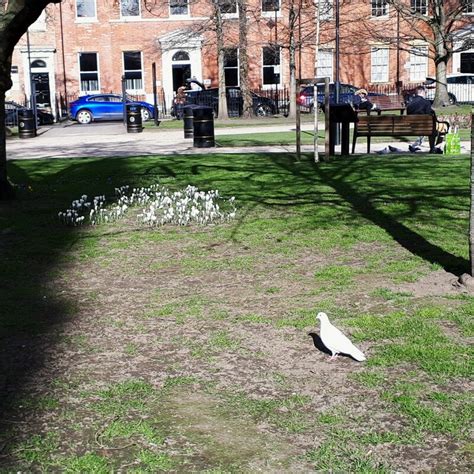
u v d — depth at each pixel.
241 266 7.58
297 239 8.64
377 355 5.01
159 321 5.93
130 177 14.59
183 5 43.69
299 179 13.37
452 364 4.79
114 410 4.29
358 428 4.01
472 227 6.46
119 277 7.36
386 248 8.07
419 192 11.49
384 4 44.00
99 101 41.53
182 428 4.06
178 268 7.62
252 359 5.05
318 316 5.13
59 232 9.56
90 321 5.98
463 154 17.73
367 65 47.81
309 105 38.56
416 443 3.83
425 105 19.81
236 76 47.16
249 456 3.74
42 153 22.05
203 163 16.41
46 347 5.38
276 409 4.27
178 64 46.72
